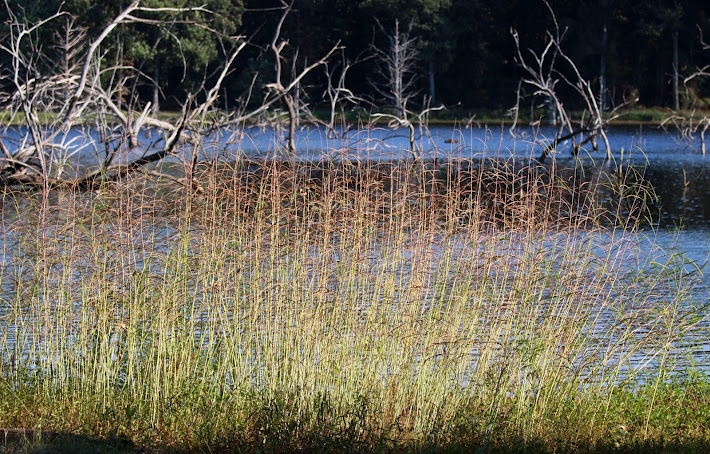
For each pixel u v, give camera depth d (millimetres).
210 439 12516
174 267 14625
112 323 14461
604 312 16062
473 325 14109
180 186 17328
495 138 77062
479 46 109250
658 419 13875
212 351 14422
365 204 15039
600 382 14516
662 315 14695
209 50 86750
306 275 14688
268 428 12500
